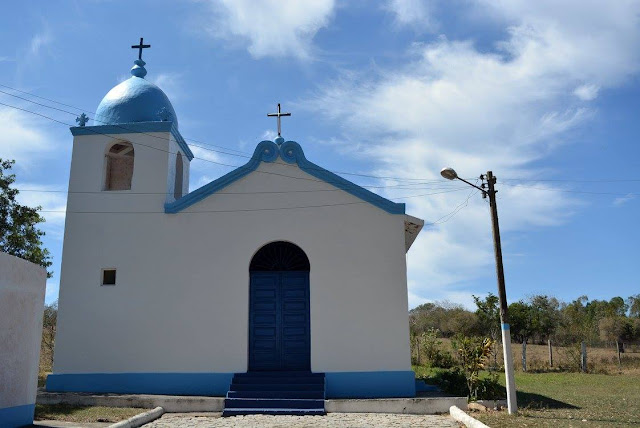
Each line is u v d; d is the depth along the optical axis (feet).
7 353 35.63
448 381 56.59
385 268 53.72
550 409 47.55
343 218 54.90
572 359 95.25
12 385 36.11
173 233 55.98
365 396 51.08
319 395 48.62
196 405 47.93
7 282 35.78
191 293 54.54
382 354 52.06
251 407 47.50
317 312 53.16
